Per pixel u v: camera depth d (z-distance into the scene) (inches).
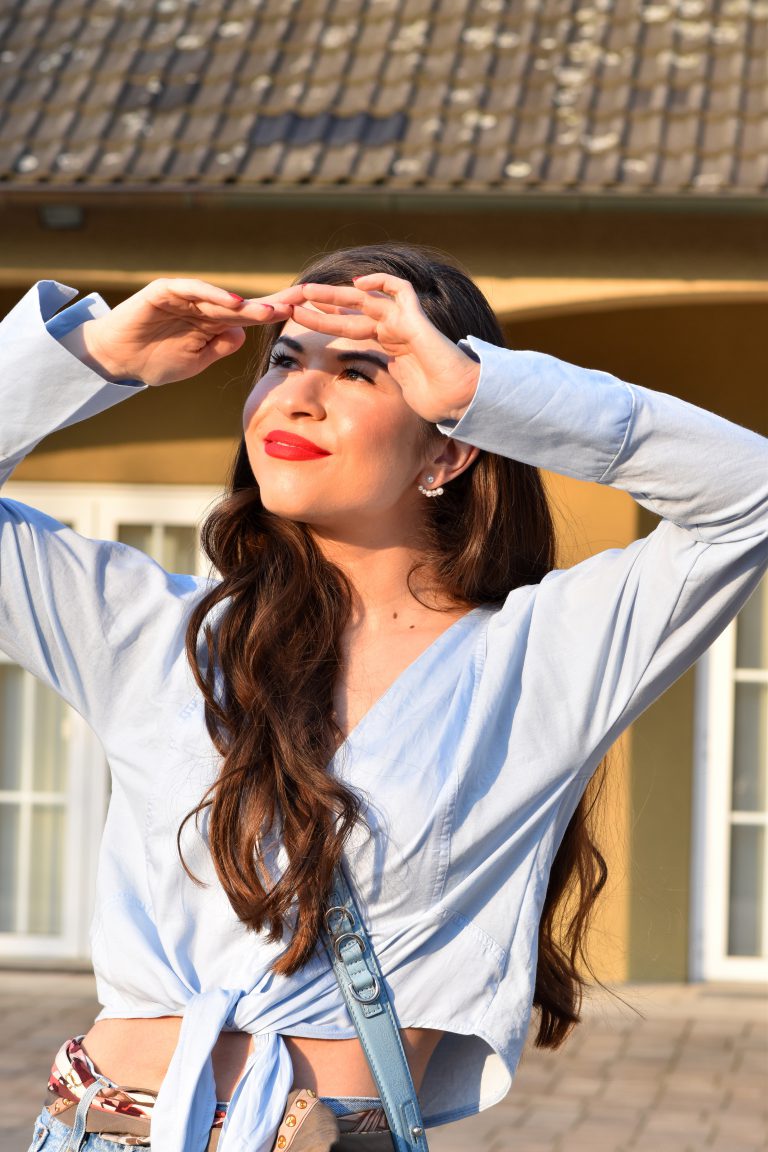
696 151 312.2
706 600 80.5
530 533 92.0
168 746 82.7
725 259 311.6
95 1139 78.1
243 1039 78.3
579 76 338.3
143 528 378.0
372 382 83.3
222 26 365.1
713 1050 319.9
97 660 84.9
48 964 382.9
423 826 77.9
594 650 81.4
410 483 86.3
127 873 82.3
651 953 367.9
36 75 351.3
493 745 81.0
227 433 374.3
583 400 77.7
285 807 77.6
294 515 83.2
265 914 76.7
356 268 88.4
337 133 324.5
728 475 77.4
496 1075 81.2
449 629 85.3
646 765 367.9
